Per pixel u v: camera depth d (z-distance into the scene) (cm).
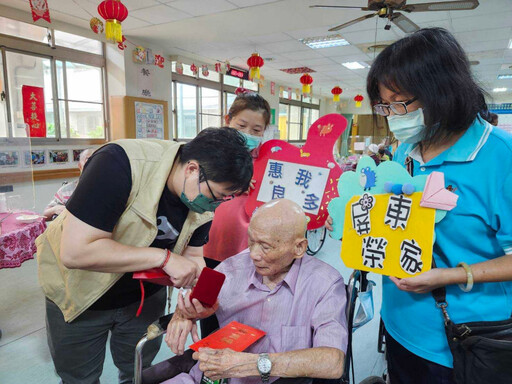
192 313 93
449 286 82
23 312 233
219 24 430
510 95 1100
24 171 270
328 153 127
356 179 93
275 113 961
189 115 668
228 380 95
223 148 84
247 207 139
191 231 109
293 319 97
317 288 97
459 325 79
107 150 88
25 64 398
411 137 82
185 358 102
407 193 81
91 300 102
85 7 373
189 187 89
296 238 90
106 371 174
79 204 82
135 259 86
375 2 297
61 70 437
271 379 92
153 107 543
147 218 91
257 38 515
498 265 72
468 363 78
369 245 89
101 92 496
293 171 131
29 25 398
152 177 92
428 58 70
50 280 105
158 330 97
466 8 291
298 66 723
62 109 443
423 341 87
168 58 594
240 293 104
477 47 557
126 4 364
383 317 103
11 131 267
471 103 72
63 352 112
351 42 538
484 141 75
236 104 144
